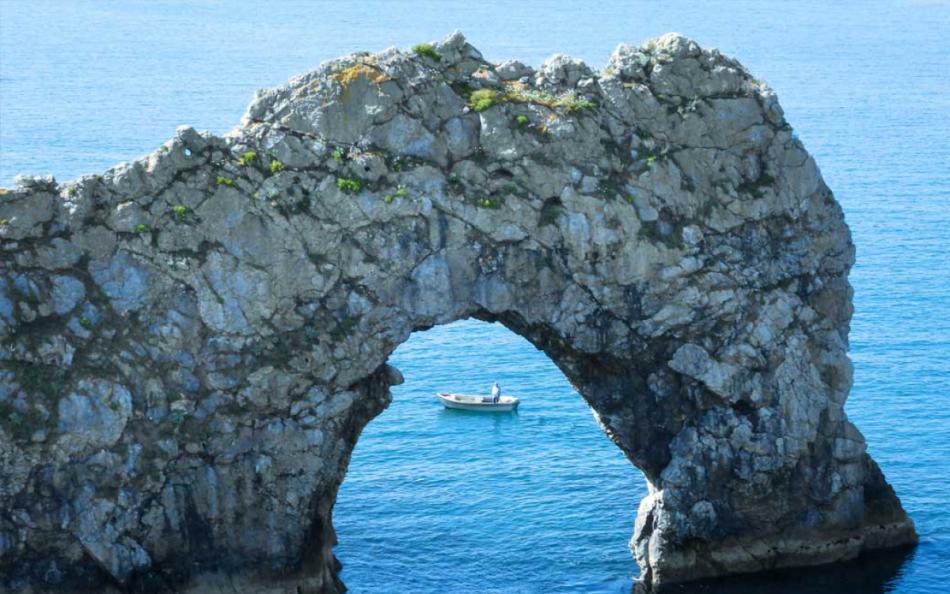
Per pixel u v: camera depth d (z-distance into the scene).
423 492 148.38
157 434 119.25
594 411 132.25
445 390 180.88
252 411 121.44
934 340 187.50
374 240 122.62
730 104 129.38
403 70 124.12
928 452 153.38
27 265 117.44
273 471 122.56
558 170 125.25
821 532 132.25
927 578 129.75
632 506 144.88
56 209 118.25
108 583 119.25
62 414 116.69
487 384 183.50
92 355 118.00
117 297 119.06
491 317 127.50
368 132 123.12
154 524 119.75
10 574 117.44
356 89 122.62
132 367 118.62
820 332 132.62
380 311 123.56
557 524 141.12
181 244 119.94
